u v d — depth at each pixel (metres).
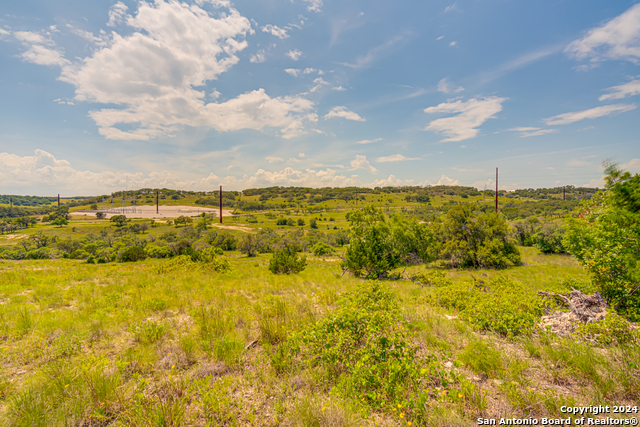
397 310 6.21
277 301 7.07
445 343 5.03
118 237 84.12
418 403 2.97
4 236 90.12
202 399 3.15
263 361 4.29
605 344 4.85
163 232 101.69
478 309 6.55
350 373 3.90
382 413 3.16
